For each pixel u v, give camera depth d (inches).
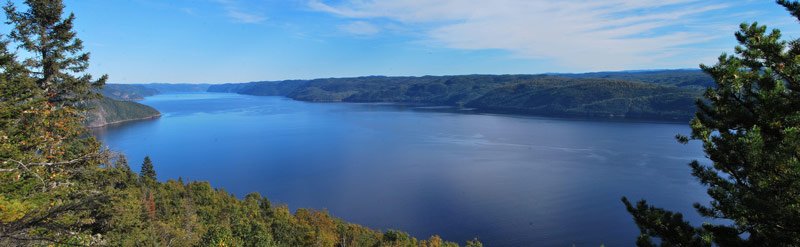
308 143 6358.3
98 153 847.1
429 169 4596.5
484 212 3304.6
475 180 4121.6
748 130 416.5
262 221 2236.7
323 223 2536.9
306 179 4387.3
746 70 447.8
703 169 479.8
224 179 4448.8
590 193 3617.1
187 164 5064.0
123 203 1085.1
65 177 758.5
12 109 648.4
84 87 941.2
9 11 880.3
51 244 442.3
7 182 554.6
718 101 464.4
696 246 449.1
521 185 3912.4
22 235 373.1
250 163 5098.4
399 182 4163.4
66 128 842.2
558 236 2856.8
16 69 723.4
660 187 3690.9
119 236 1036.5
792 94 403.2
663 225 478.0
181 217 1866.4
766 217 393.7
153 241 1171.3
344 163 5009.8
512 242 2805.1
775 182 380.8
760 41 417.4
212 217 2215.8
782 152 372.5
